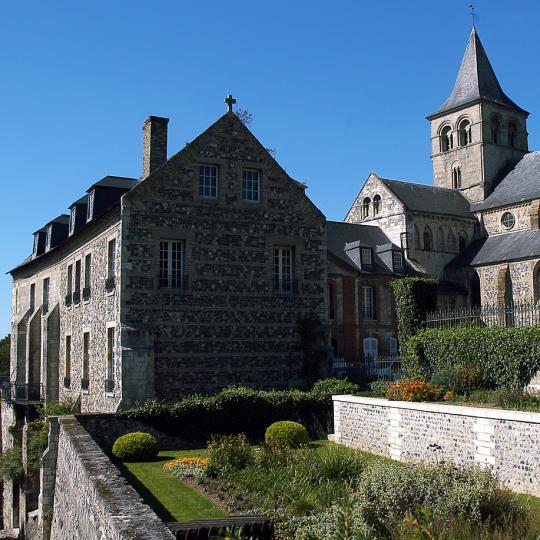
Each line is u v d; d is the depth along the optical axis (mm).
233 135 25328
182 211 23984
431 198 45594
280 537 9984
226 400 21641
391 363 31469
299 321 25812
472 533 8641
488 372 21188
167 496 14141
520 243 41156
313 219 26656
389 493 9727
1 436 38469
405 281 27938
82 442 14172
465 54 51219
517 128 50469
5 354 59906
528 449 13734
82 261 28031
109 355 23844
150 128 25547
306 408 22500
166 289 23453
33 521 22656
